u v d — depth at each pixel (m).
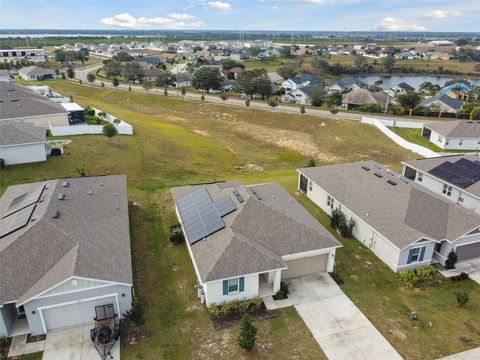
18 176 36.94
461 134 57.09
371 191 31.78
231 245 22.92
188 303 22.66
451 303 23.22
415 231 26.20
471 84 128.88
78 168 39.84
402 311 22.42
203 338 20.12
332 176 35.72
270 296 23.34
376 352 19.42
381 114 79.50
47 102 55.78
